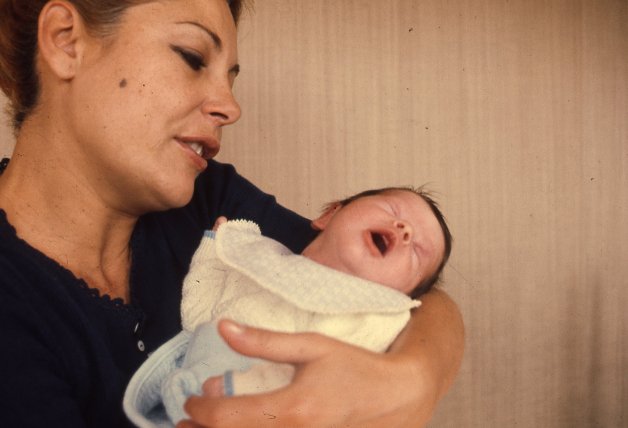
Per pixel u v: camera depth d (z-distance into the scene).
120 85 0.83
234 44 0.95
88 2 0.83
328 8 1.82
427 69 1.94
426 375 0.76
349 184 1.87
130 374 0.86
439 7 1.94
